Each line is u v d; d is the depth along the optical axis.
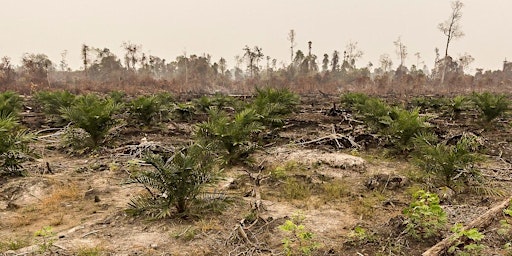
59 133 9.98
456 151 5.80
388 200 5.30
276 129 10.48
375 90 38.72
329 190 5.79
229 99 15.98
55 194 5.46
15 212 4.88
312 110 17.30
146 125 11.79
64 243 3.91
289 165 7.13
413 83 40.72
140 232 4.23
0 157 6.33
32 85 30.59
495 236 3.98
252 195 5.63
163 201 4.72
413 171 6.76
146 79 39.12
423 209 4.05
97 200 5.34
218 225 4.41
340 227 4.47
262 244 3.97
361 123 12.39
